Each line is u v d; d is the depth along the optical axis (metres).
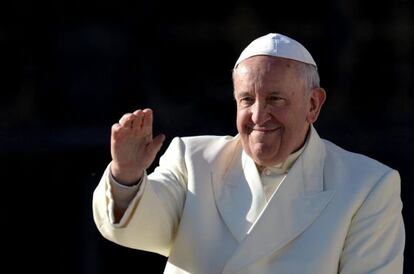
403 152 42.75
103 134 44.28
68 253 39.91
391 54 48.19
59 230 40.31
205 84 48.47
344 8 48.38
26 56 47.72
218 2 49.06
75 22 48.25
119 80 48.16
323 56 48.50
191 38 48.91
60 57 47.94
